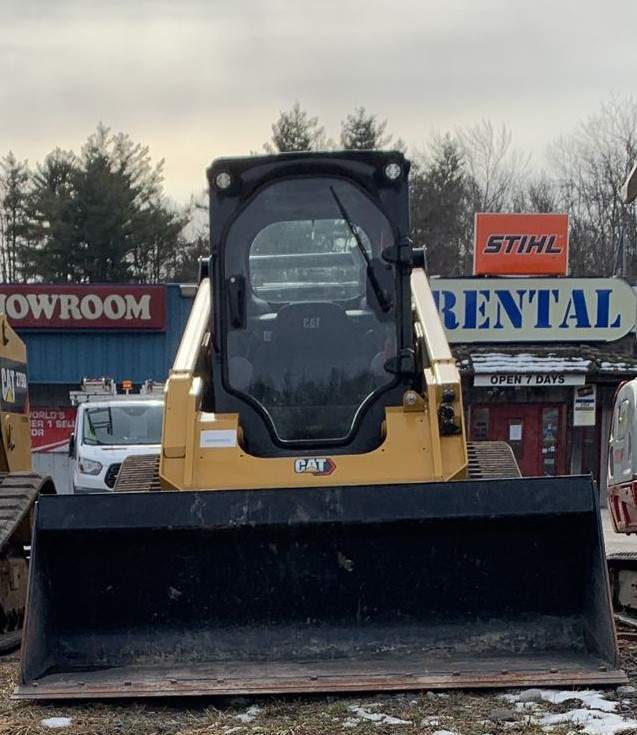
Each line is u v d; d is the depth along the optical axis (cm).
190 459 591
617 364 2172
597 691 501
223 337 640
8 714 492
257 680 502
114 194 4712
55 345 2470
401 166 641
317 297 643
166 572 541
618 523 782
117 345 2470
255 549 538
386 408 615
